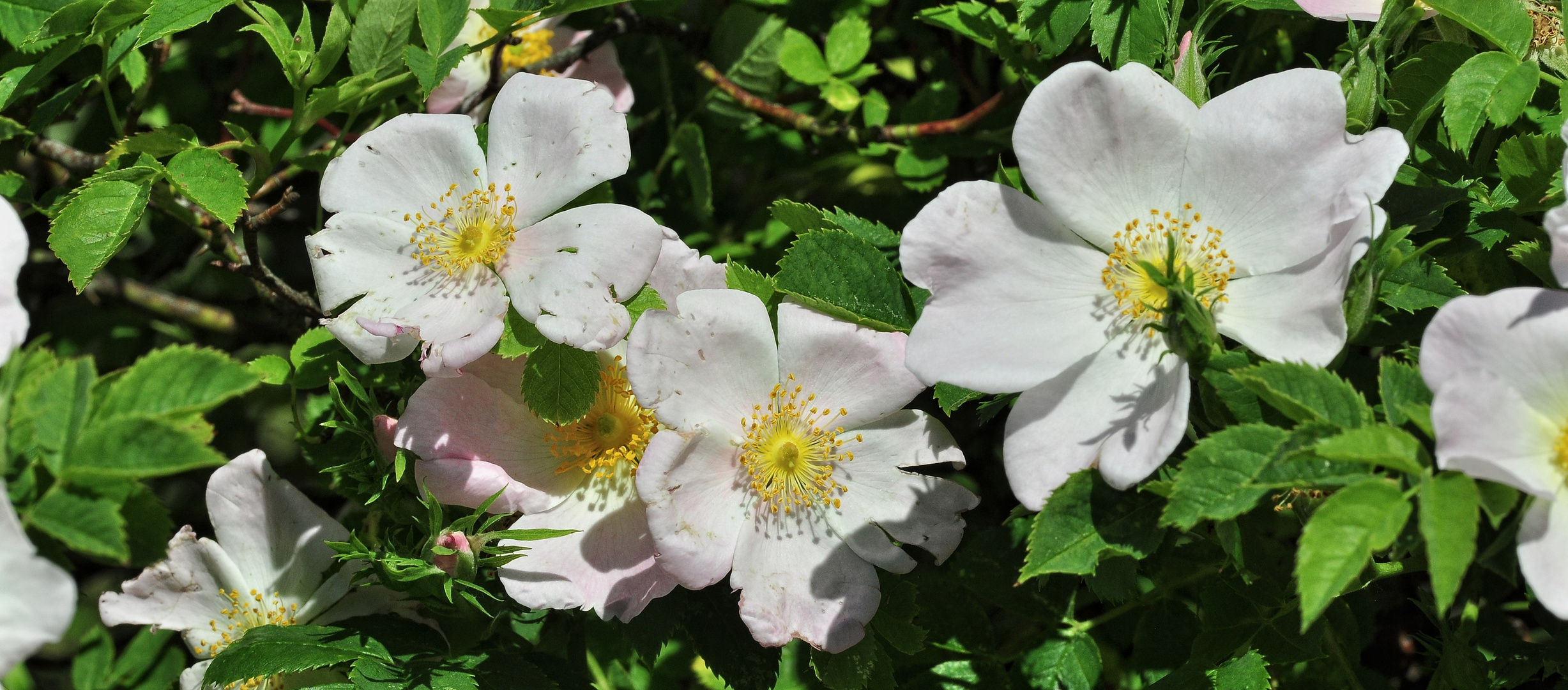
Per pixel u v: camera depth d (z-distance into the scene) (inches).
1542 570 11.4
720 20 15.9
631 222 12.9
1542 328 11.5
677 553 12.6
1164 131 12.6
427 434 13.0
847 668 12.9
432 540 12.8
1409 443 11.5
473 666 13.2
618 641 14.4
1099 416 12.4
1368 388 12.8
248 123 16.6
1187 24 13.6
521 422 13.4
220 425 17.1
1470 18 12.8
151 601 13.5
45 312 16.7
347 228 13.2
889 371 13.0
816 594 12.8
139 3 13.6
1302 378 11.7
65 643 16.7
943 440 13.0
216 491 13.6
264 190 15.4
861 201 16.5
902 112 16.1
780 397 13.0
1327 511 11.4
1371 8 13.2
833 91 15.7
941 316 12.6
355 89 14.2
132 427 11.8
